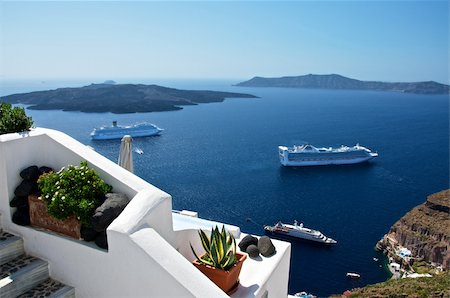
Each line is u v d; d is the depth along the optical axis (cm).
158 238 320
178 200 5959
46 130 447
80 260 350
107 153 8081
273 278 450
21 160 409
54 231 375
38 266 367
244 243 491
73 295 363
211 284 295
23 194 394
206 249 408
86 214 350
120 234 312
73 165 415
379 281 3741
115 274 325
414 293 2036
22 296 347
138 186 382
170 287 293
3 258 375
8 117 430
